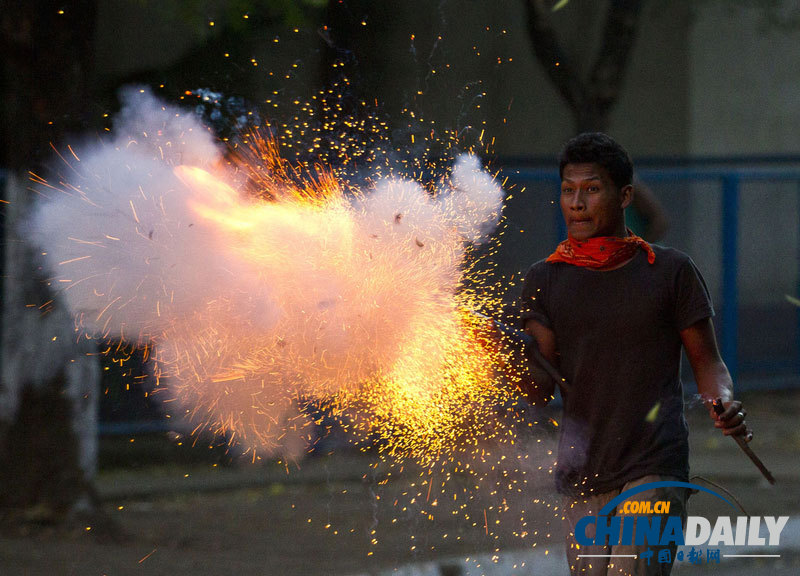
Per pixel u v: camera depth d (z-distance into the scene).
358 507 27.77
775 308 50.22
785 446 39.28
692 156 66.88
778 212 50.72
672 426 13.17
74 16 25.28
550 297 13.60
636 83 66.12
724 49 68.88
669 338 13.25
